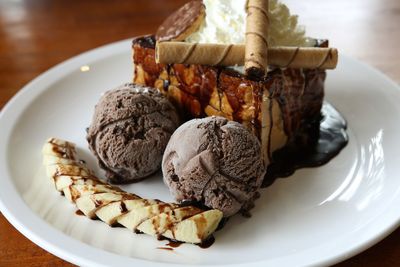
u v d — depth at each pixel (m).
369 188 0.36
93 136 0.37
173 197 0.35
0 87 0.49
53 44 0.55
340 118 0.43
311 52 0.37
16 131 0.42
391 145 0.39
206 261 0.30
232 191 0.33
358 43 0.53
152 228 0.31
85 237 0.32
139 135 0.36
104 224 0.33
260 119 0.36
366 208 0.34
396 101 0.43
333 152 0.40
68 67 0.49
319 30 0.55
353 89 0.45
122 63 0.50
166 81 0.40
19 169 0.38
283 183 0.37
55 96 0.46
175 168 0.33
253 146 0.33
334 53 0.37
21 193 0.36
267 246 0.32
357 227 0.32
